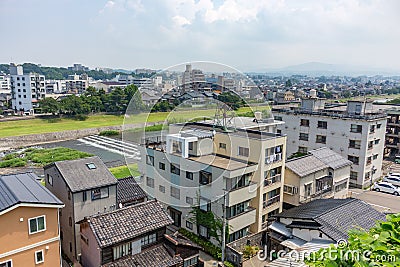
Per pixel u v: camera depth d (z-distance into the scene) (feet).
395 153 125.29
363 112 92.73
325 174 71.36
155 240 44.04
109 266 39.32
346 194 78.79
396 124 122.62
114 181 54.24
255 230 58.90
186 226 58.23
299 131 100.73
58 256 41.63
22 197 38.83
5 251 36.88
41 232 39.70
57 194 54.13
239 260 49.24
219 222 52.60
